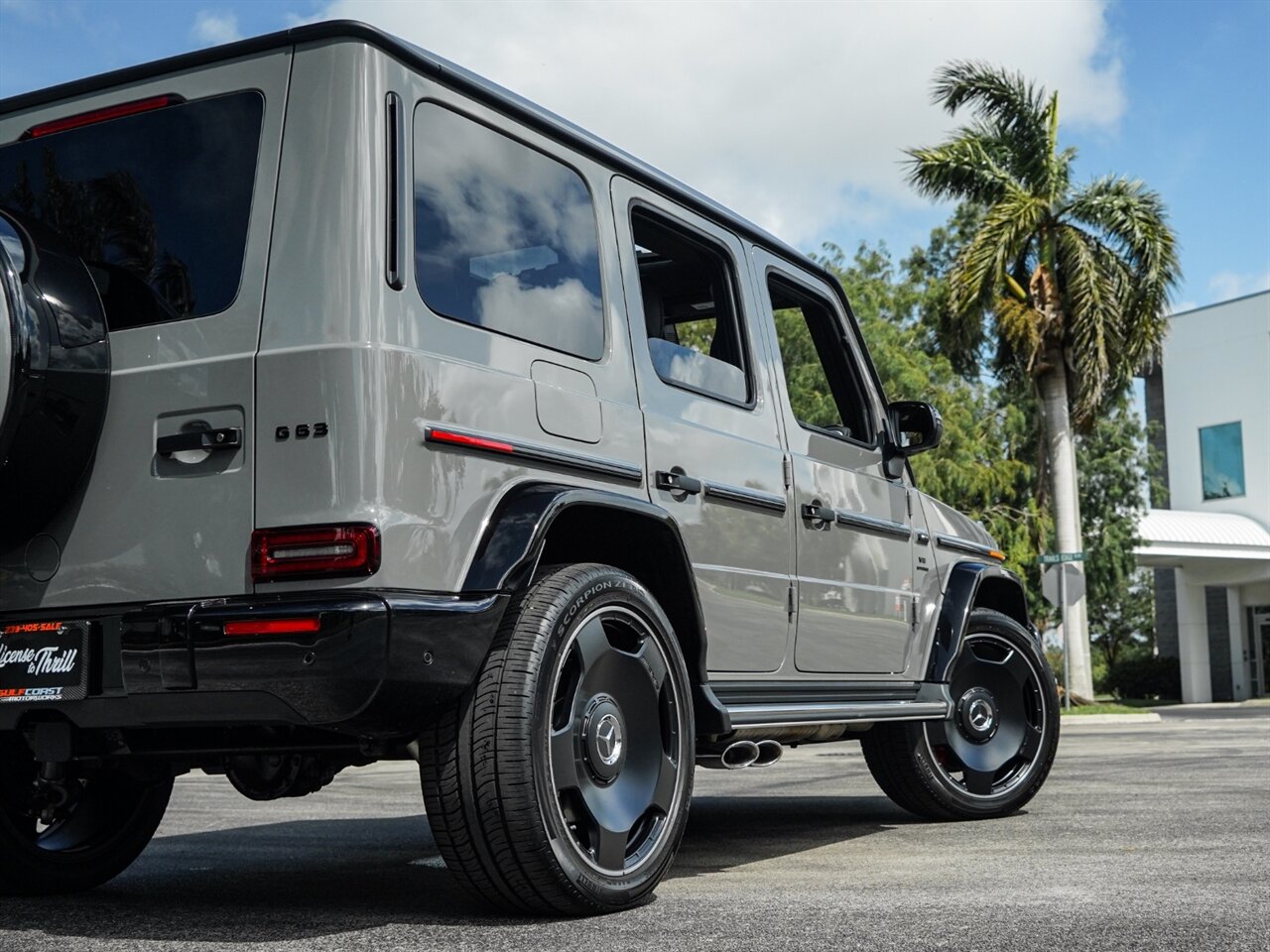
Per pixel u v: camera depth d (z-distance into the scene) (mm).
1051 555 20656
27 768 4168
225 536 3309
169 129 3701
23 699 3428
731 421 4672
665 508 4176
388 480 3242
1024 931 3219
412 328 3402
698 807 7246
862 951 3000
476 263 3680
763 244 5273
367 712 3145
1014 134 22812
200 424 3383
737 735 4652
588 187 4250
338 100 3465
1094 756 11062
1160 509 39125
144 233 3648
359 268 3340
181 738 3656
